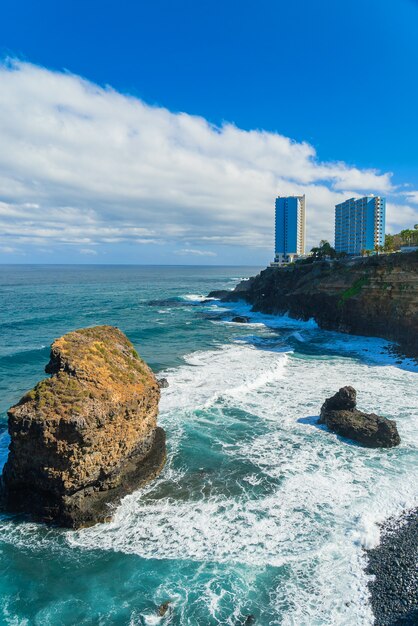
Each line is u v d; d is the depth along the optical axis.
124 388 19.83
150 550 15.77
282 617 12.88
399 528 16.91
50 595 13.86
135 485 19.45
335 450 23.42
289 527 16.97
